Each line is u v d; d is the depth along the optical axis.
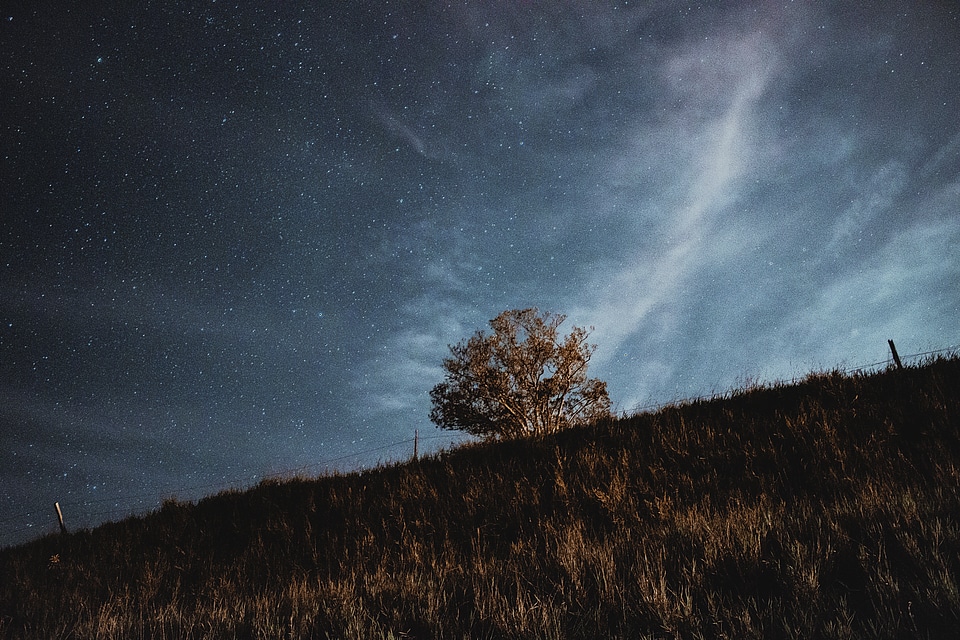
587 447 9.69
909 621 3.12
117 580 7.53
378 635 4.14
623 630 3.71
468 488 8.95
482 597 4.64
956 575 3.51
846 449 7.20
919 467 6.33
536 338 22.20
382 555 6.90
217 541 9.49
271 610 5.11
